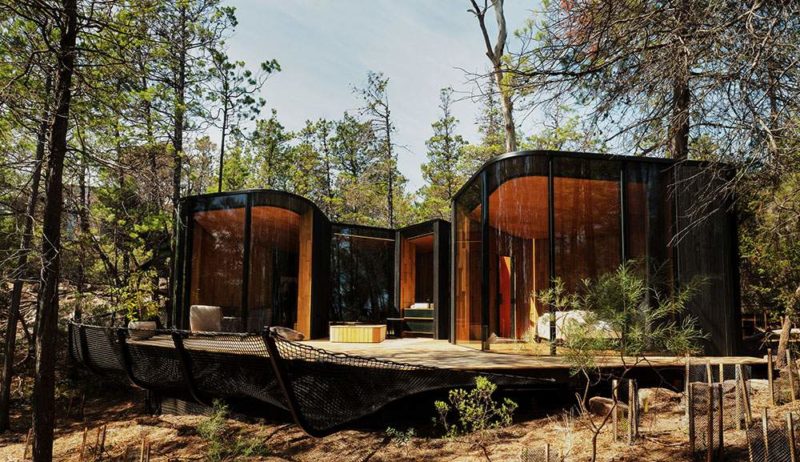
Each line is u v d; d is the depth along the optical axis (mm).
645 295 7305
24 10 6895
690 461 4621
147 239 13758
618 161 8148
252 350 5852
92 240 11406
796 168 5348
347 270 13789
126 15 8086
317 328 12172
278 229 11250
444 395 7023
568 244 7949
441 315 12336
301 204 11812
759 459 4344
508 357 7590
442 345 9883
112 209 11727
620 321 4449
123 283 12109
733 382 5980
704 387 5484
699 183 8109
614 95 5660
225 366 6508
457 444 6199
